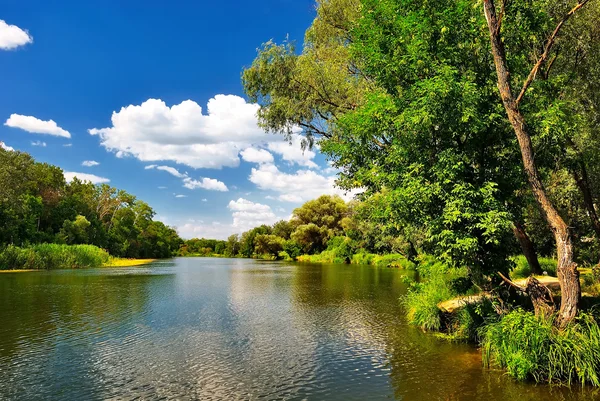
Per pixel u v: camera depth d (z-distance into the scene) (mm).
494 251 11531
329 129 19688
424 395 8164
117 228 85000
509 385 8445
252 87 21172
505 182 11383
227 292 26141
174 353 11539
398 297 23266
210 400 8148
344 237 79875
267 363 10594
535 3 11117
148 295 24422
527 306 11992
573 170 14578
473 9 11539
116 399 8203
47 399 8188
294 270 50938
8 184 49812
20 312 18000
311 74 19188
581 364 8219
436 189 10289
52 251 50875
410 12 11633
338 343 12523
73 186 84438
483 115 10727
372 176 13516
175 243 161625
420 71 11617
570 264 9008
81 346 12266
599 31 14023
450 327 13414
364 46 12797
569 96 14164
